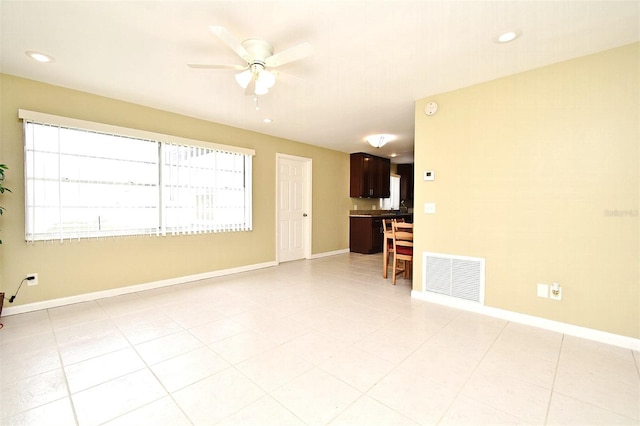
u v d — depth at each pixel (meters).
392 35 2.06
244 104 3.49
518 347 2.19
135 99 3.33
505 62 2.44
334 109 3.66
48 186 2.90
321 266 5.15
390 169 8.06
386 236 4.22
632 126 2.15
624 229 2.19
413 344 2.24
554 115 2.45
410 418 1.46
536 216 2.56
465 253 2.98
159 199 3.69
